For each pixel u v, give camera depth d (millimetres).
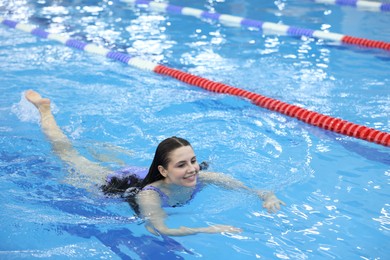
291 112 5715
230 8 10719
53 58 7551
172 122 5406
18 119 5344
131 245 3406
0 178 4234
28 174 4297
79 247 3393
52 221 3676
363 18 9695
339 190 4102
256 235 3516
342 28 9008
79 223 3658
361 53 7719
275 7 10773
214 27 9328
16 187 4109
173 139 3729
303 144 4984
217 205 3865
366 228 3580
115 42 8375
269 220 3688
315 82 6527
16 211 3795
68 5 11195
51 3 11391
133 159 4586
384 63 7215
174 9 10742
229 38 8609
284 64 7234
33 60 7414
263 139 5070
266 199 3887
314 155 4738
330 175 4352
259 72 6941
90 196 3977
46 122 5129
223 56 7641
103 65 7316
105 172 4246
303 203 3914
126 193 3900
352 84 6418
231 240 3463
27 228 3594
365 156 4730
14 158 4551
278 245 3406
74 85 6430
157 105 5875
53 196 3992
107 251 3348
